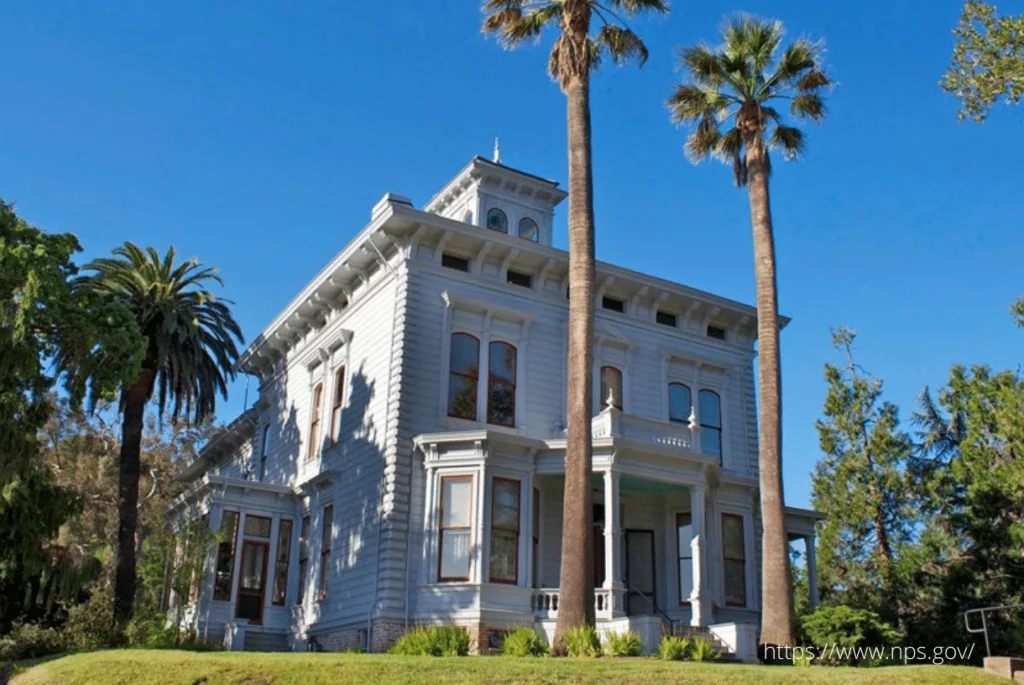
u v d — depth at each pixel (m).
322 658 15.81
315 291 31.64
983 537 35.94
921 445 44.47
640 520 29.27
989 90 17.50
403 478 25.56
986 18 17.61
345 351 30.36
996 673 16.38
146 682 14.74
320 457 30.19
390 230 27.70
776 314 24.91
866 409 44.22
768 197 26.05
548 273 30.20
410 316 27.17
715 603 28.31
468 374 27.86
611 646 20.36
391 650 21.42
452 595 24.16
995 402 37.66
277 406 35.44
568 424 21.17
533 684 14.02
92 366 23.42
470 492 25.02
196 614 28.23
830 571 43.16
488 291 28.98
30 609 26.27
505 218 35.56
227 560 29.45
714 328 33.97
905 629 34.34
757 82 27.06
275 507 30.88
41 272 21.12
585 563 20.00
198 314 30.98
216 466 42.75
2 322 20.98
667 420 31.30
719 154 27.67
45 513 22.58
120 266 29.77
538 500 26.19
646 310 32.28
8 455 21.16
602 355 30.70
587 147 23.14
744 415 33.31
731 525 30.00
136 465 27.73
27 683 16.66
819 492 44.59
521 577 24.72
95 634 23.98
